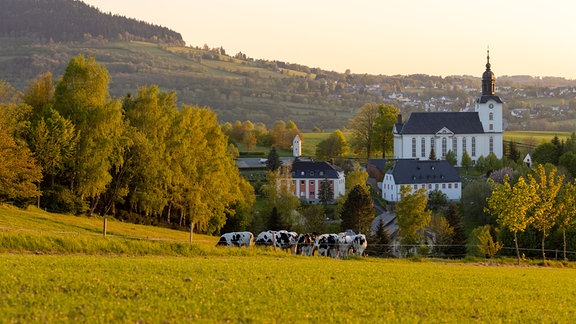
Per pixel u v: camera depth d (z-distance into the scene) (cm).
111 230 8800
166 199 11431
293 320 3556
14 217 8075
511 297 4744
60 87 10431
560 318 4119
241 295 4022
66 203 9962
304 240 8844
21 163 8925
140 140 11000
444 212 16650
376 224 16050
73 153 10144
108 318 3306
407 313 3938
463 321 3844
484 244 12019
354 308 3950
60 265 4662
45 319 3219
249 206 14812
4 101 9656
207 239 10031
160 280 4300
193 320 3394
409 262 7762
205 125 13250
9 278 3972
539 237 12338
